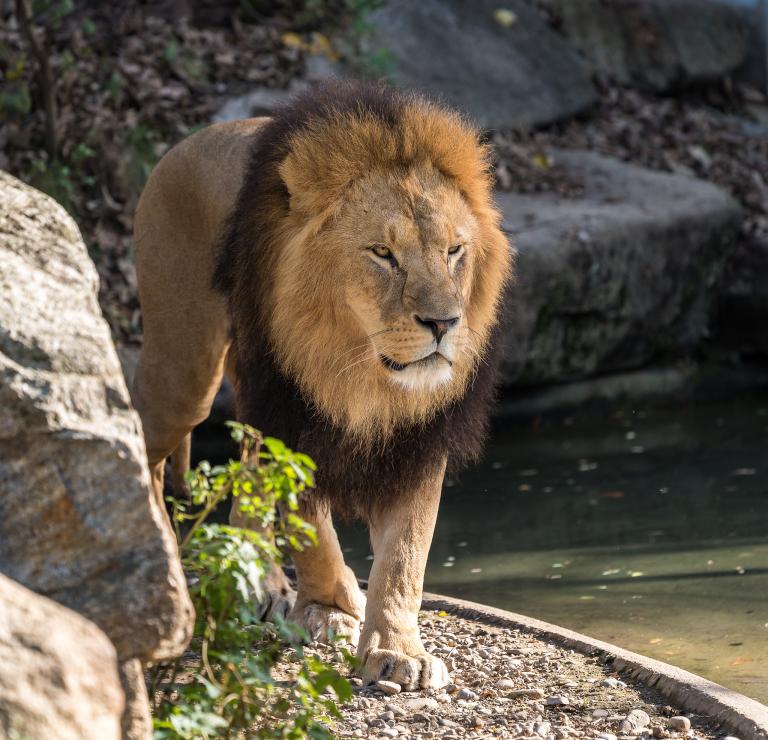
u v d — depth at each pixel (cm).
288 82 2397
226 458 1722
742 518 1356
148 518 439
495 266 831
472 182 809
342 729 700
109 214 1977
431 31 2766
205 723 478
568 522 1388
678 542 1267
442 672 802
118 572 435
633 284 2262
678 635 948
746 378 2384
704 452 1755
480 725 718
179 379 999
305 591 890
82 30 2311
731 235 2478
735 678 839
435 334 748
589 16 3114
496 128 2656
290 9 2655
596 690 782
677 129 2950
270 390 826
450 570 1204
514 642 897
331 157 776
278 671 800
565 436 1948
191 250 976
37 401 431
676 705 752
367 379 795
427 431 826
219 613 521
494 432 2008
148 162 2064
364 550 1322
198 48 2403
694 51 3181
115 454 436
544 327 2123
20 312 454
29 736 359
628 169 2575
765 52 3356
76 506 433
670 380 2312
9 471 430
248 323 834
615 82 3069
